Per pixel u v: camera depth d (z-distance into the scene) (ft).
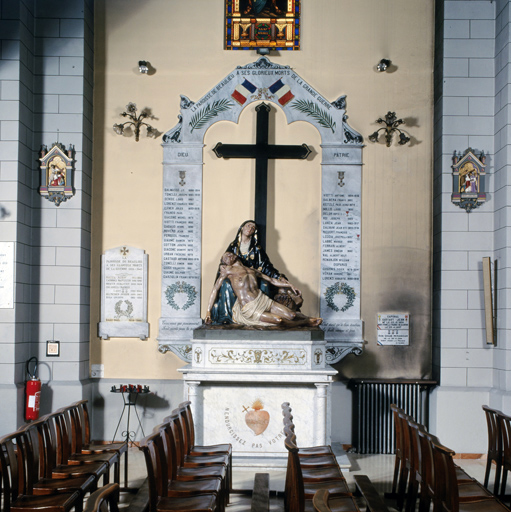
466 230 25.21
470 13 25.67
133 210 26.89
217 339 22.09
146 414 25.90
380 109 27.09
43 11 25.81
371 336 26.35
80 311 25.12
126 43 27.35
